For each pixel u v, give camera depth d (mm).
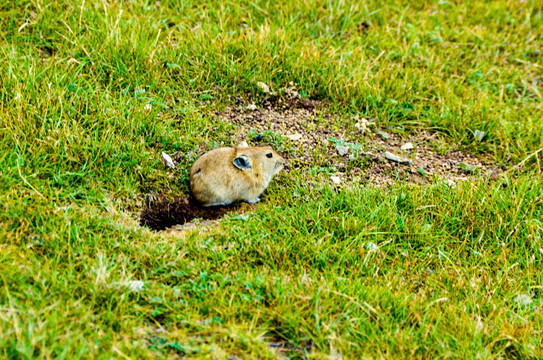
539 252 11625
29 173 11164
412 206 12641
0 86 12664
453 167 14930
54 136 11898
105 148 12164
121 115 13055
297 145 14641
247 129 14805
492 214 12516
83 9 15859
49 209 10500
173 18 17531
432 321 9703
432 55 18781
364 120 15867
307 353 8750
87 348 8055
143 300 9328
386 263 11266
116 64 14594
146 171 12438
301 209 12219
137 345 8344
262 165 12750
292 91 16234
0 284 8867
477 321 9820
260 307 9352
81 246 9984
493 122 16031
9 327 8078
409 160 14781
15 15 15641
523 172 14688
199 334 8859
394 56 18625
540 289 11000
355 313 9492
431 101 16844
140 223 11719
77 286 9125
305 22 18906
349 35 19219
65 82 13523
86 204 11203
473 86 18016
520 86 18703
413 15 20906
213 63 15930
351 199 12531
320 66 16609
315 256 10867
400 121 16328
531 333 9805
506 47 20188
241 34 16922
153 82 14758
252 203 12992
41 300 8648
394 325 9492
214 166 12242
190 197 12609
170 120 13922
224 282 9953
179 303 9383
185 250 10633
